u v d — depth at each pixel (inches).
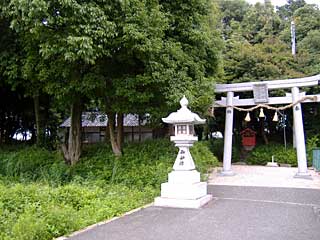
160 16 388.5
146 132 852.6
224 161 557.9
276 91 664.4
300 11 1007.6
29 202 282.5
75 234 226.2
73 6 334.0
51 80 428.8
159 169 410.6
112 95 440.8
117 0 361.4
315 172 575.8
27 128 741.9
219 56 522.0
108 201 308.5
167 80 411.5
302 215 275.7
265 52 752.3
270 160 732.0
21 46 456.4
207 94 458.3
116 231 233.0
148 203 327.3
